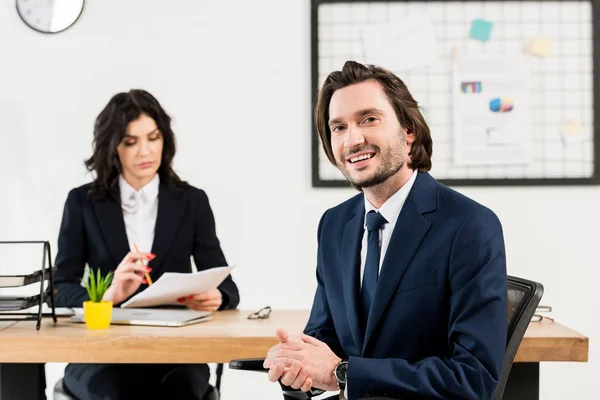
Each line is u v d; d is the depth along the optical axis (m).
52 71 3.59
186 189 2.74
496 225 1.64
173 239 2.66
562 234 3.55
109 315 2.15
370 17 3.55
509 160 3.54
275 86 3.59
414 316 1.65
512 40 3.54
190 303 2.47
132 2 3.59
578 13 3.54
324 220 1.93
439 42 3.54
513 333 1.61
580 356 1.90
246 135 3.59
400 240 1.68
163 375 2.32
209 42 3.59
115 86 3.59
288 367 1.65
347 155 1.70
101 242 2.62
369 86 1.70
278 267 3.59
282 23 3.59
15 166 3.59
